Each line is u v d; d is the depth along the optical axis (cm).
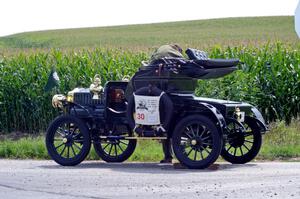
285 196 951
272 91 2281
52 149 1449
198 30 7575
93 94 1462
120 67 2473
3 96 2427
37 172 1290
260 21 8025
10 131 2433
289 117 2281
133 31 7912
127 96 1419
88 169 1343
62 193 1025
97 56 2612
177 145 1339
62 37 7612
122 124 1451
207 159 1306
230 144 1446
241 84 2192
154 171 1288
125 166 1407
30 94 2405
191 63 1366
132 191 1028
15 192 1047
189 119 1324
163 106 1355
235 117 1387
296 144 1741
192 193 995
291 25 7519
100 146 1520
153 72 1377
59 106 1483
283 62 2298
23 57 2608
